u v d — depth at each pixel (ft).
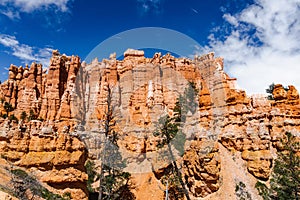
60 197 147.84
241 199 139.85
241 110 188.44
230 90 196.54
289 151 139.74
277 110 181.88
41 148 168.66
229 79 210.18
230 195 144.05
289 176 130.82
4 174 135.74
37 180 153.17
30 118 212.43
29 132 176.86
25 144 169.68
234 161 166.20
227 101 192.24
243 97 195.00
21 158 164.25
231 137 175.32
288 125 173.78
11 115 209.67
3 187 116.57
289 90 190.29
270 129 176.86
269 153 163.02
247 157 165.78
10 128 174.81
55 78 245.45
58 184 160.04
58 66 249.75
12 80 248.11
